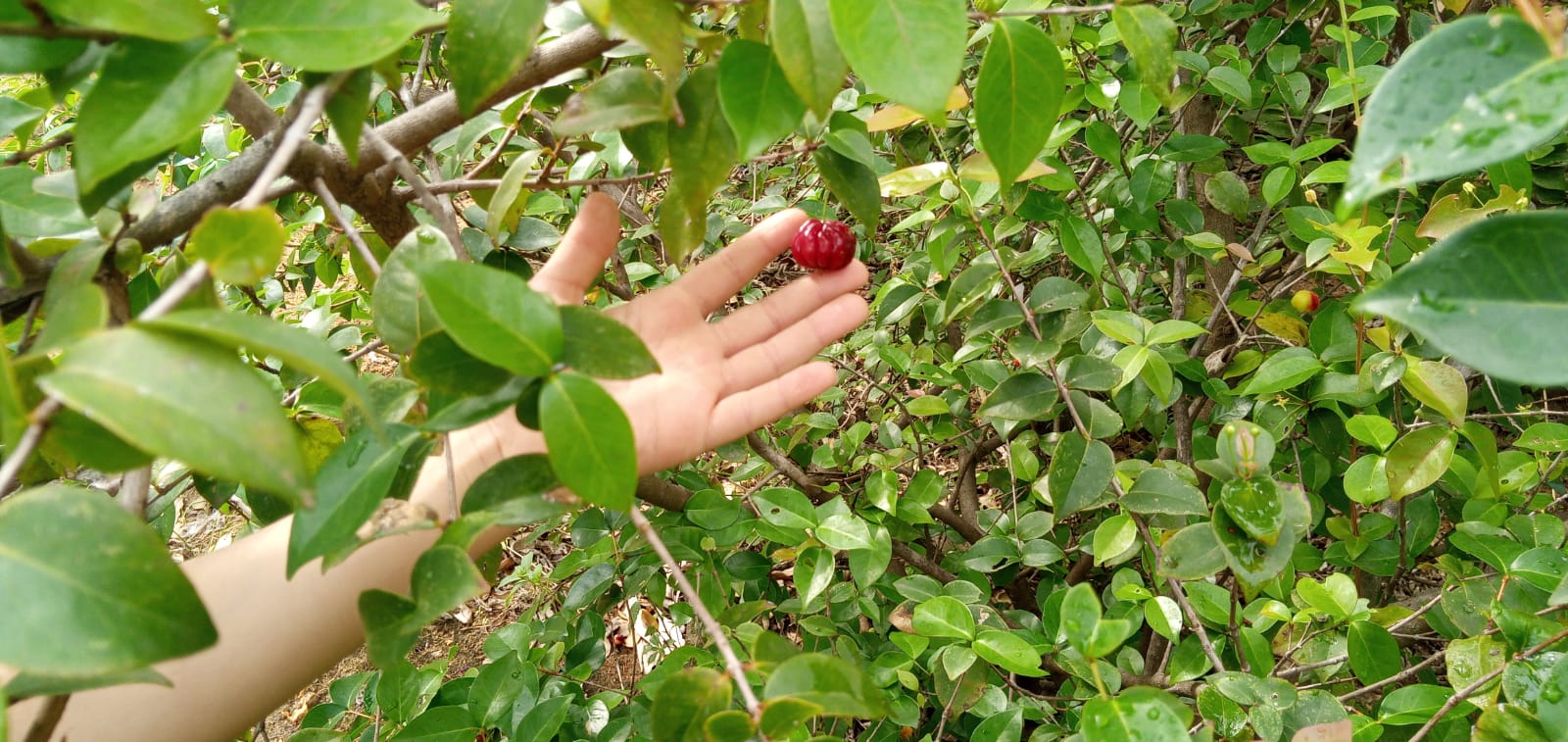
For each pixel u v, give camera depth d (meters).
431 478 1.11
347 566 1.03
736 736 0.69
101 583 0.50
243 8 0.63
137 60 0.61
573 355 0.71
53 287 0.78
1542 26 0.48
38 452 0.96
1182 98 1.88
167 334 0.49
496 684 1.76
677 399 1.24
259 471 0.47
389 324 0.83
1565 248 0.50
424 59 1.50
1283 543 1.03
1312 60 2.82
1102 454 1.39
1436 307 0.51
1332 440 1.88
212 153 2.10
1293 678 1.60
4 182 1.00
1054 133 1.75
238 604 1.00
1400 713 1.23
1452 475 1.75
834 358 2.96
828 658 0.71
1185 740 0.80
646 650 2.60
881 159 2.32
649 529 0.73
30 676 0.61
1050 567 2.38
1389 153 0.49
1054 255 2.59
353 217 1.94
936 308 2.28
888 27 0.66
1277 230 2.54
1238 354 2.04
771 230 1.38
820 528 1.80
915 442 2.67
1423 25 2.29
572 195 2.33
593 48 0.98
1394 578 1.78
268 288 2.39
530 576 2.77
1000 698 1.76
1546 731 0.93
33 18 0.61
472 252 1.69
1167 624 1.50
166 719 0.94
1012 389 1.53
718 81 0.80
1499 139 0.47
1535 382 0.48
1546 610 1.09
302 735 1.71
